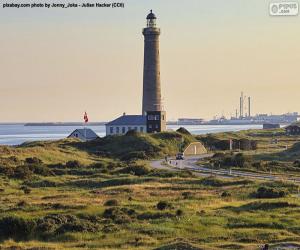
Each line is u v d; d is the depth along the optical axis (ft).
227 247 518.37
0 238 593.83
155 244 553.23
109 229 619.26
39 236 600.80
